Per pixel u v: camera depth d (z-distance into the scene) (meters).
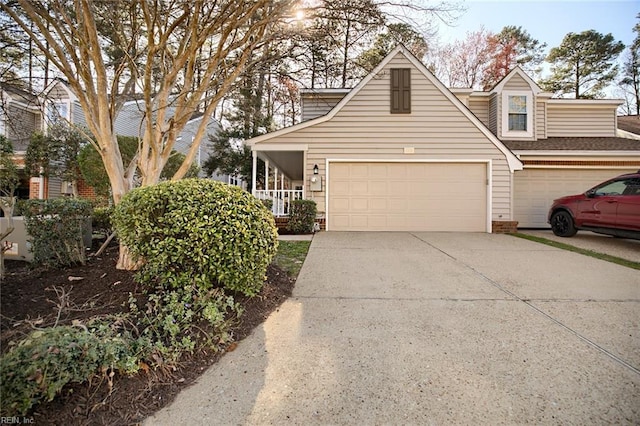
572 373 2.32
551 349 2.65
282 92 9.01
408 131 9.27
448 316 3.30
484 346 2.70
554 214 8.43
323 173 9.37
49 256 4.27
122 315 2.71
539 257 5.90
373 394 2.10
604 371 2.34
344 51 7.77
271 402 2.04
